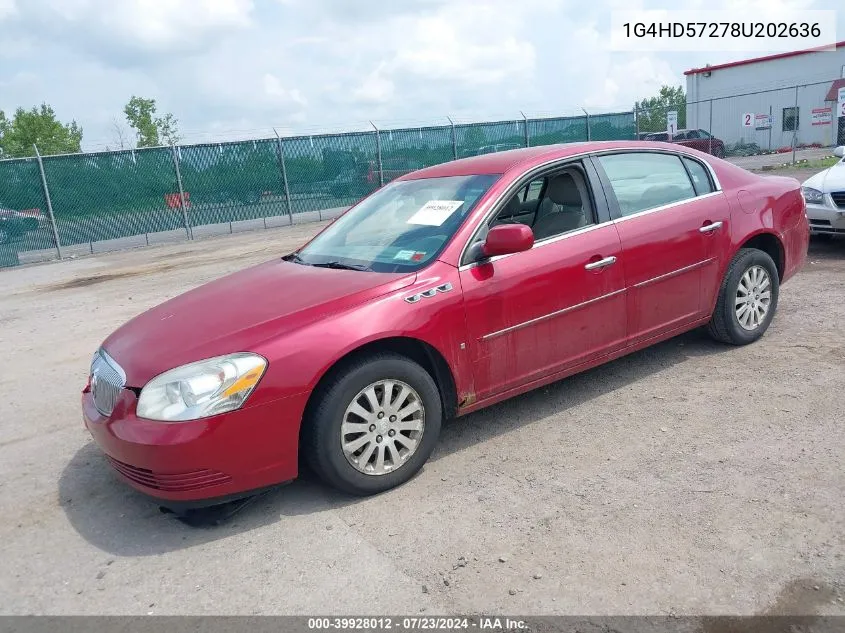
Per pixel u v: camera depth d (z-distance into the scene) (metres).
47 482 4.09
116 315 8.68
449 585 2.79
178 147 17.77
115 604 2.87
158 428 3.12
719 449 3.69
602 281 4.25
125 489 3.91
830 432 3.74
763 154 31.14
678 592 2.62
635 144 4.73
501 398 4.00
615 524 3.10
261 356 3.23
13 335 8.10
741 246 5.04
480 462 3.82
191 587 2.94
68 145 42.41
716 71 38.00
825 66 34.19
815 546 2.81
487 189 4.08
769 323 5.31
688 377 4.72
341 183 19.92
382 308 3.50
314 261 4.38
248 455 3.23
